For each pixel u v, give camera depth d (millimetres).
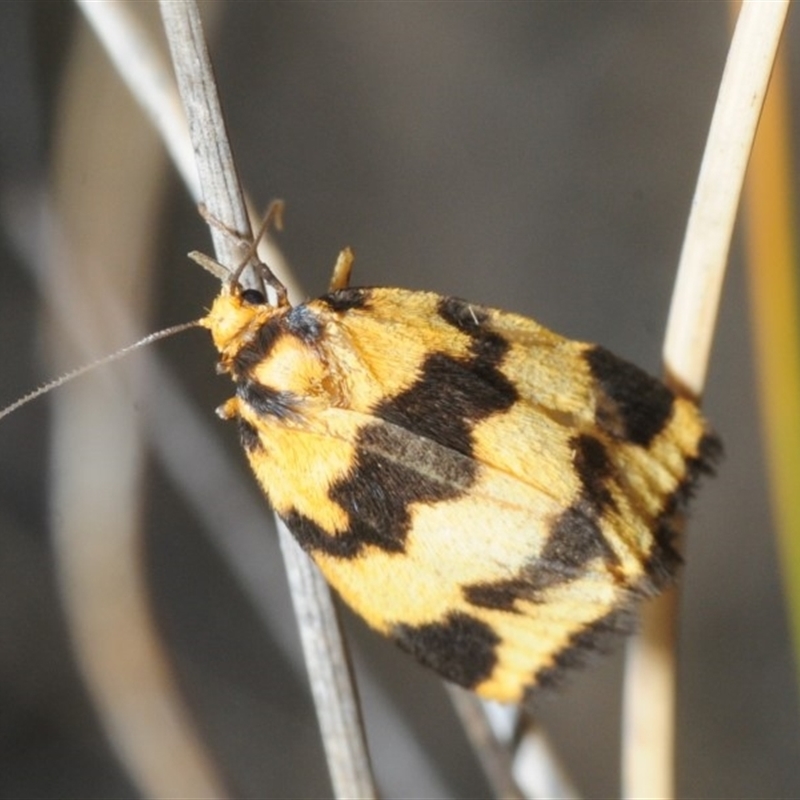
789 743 138
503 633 94
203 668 133
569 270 151
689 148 152
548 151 153
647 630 97
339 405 93
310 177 149
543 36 155
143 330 111
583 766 133
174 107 97
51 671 131
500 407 93
